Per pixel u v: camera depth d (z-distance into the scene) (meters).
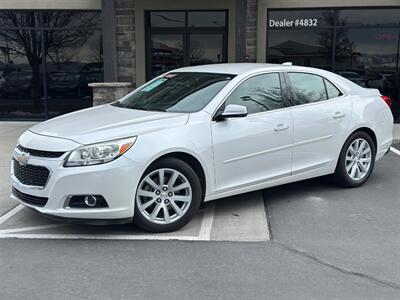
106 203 4.54
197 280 3.91
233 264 4.20
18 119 12.95
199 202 5.02
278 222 5.25
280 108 5.70
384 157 8.61
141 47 12.27
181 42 12.45
